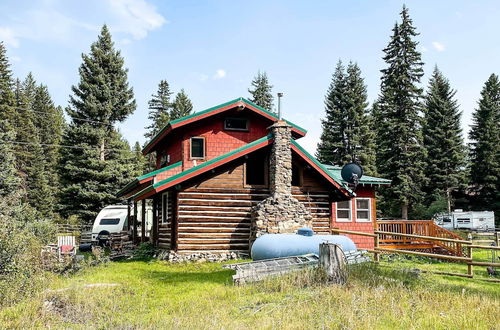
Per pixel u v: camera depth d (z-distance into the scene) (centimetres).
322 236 1382
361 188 2275
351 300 837
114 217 2911
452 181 4416
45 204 4984
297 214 1661
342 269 1047
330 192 1906
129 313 838
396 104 3819
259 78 6181
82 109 3928
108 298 957
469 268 1289
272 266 1166
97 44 4069
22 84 6888
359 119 4475
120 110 4075
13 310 823
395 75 3831
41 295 935
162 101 5925
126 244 2341
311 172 1881
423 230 2161
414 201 3841
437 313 773
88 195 3619
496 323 707
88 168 3759
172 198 1747
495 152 4575
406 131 3712
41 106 6400
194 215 1688
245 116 2062
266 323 721
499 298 938
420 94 3825
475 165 4653
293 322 721
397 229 2275
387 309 788
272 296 928
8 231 1014
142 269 1479
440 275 1323
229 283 1142
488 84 5200
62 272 1323
